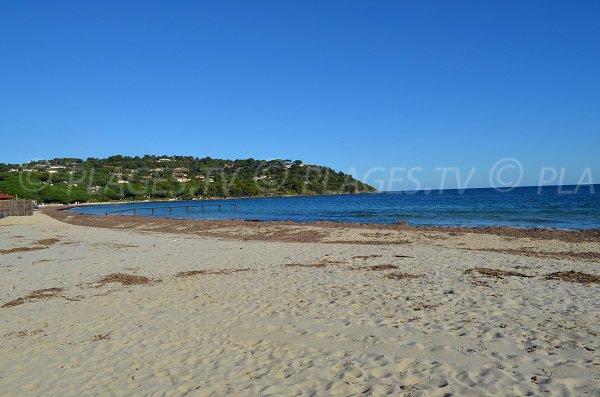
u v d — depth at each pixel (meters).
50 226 34.38
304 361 5.86
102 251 18.34
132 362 6.09
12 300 9.86
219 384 5.29
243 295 9.58
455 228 25.56
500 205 52.84
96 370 5.86
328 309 8.22
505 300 8.40
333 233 24.58
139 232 29.23
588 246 17.56
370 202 80.38
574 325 6.77
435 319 7.36
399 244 19.52
